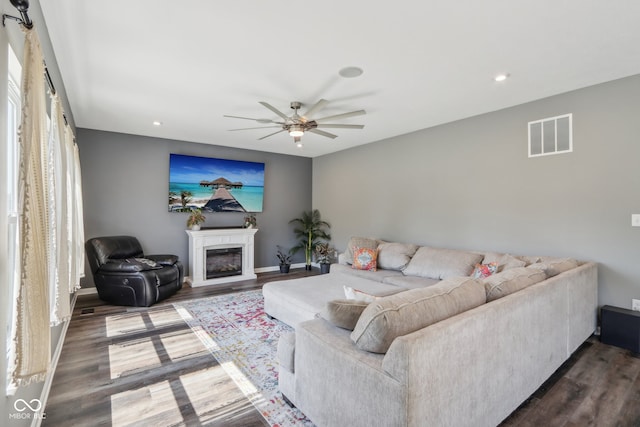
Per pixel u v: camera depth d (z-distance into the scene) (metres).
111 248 4.48
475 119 4.13
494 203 3.95
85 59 2.64
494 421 1.74
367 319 1.51
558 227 3.42
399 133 5.04
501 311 1.75
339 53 2.54
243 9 2.00
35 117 1.47
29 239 1.41
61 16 2.06
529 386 2.05
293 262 7.02
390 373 1.32
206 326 3.49
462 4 1.94
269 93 3.36
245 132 5.03
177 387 2.32
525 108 3.65
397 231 5.21
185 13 2.04
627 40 2.35
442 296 1.68
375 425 1.38
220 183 5.99
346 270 4.71
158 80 3.05
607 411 2.01
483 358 1.63
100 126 4.72
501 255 3.69
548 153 3.48
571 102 3.30
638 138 2.92
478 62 2.68
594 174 3.17
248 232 5.91
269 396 2.21
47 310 1.50
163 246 5.49
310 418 1.81
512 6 1.96
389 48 2.46
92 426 1.91
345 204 6.27
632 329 2.82
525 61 2.67
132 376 2.46
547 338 2.24
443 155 4.51
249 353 2.86
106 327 3.46
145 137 5.30
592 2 1.92
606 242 3.11
